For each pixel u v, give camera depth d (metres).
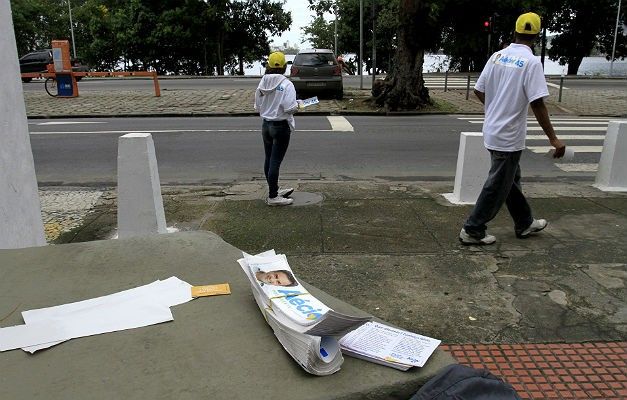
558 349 3.34
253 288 2.40
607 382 3.03
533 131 12.54
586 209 6.24
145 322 2.23
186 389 1.81
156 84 19.30
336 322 1.92
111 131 12.66
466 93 19.78
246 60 47.47
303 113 15.80
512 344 3.40
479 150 6.45
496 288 4.15
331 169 8.97
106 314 2.28
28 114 15.35
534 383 3.01
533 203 6.51
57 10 54.97
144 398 1.76
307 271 4.47
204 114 15.38
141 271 2.71
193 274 2.68
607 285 4.20
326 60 17.98
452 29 38.16
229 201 6.77
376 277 4.35
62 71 19.11
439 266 4.56
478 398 1.83
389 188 7.38
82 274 2.67
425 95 16.67
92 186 7.99
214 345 2.07
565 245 5.05
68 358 1.99
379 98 16.58
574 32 42.41
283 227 5.66
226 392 1.79
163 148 10.66
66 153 10.29
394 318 3.71
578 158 9.87
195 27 40.94
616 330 3.56
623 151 7.25
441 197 6.79
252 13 44.28
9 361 1.97
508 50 4.60
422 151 10.42
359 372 1.92
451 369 1.92
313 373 1.87
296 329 1.94
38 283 2.57
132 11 41.81
